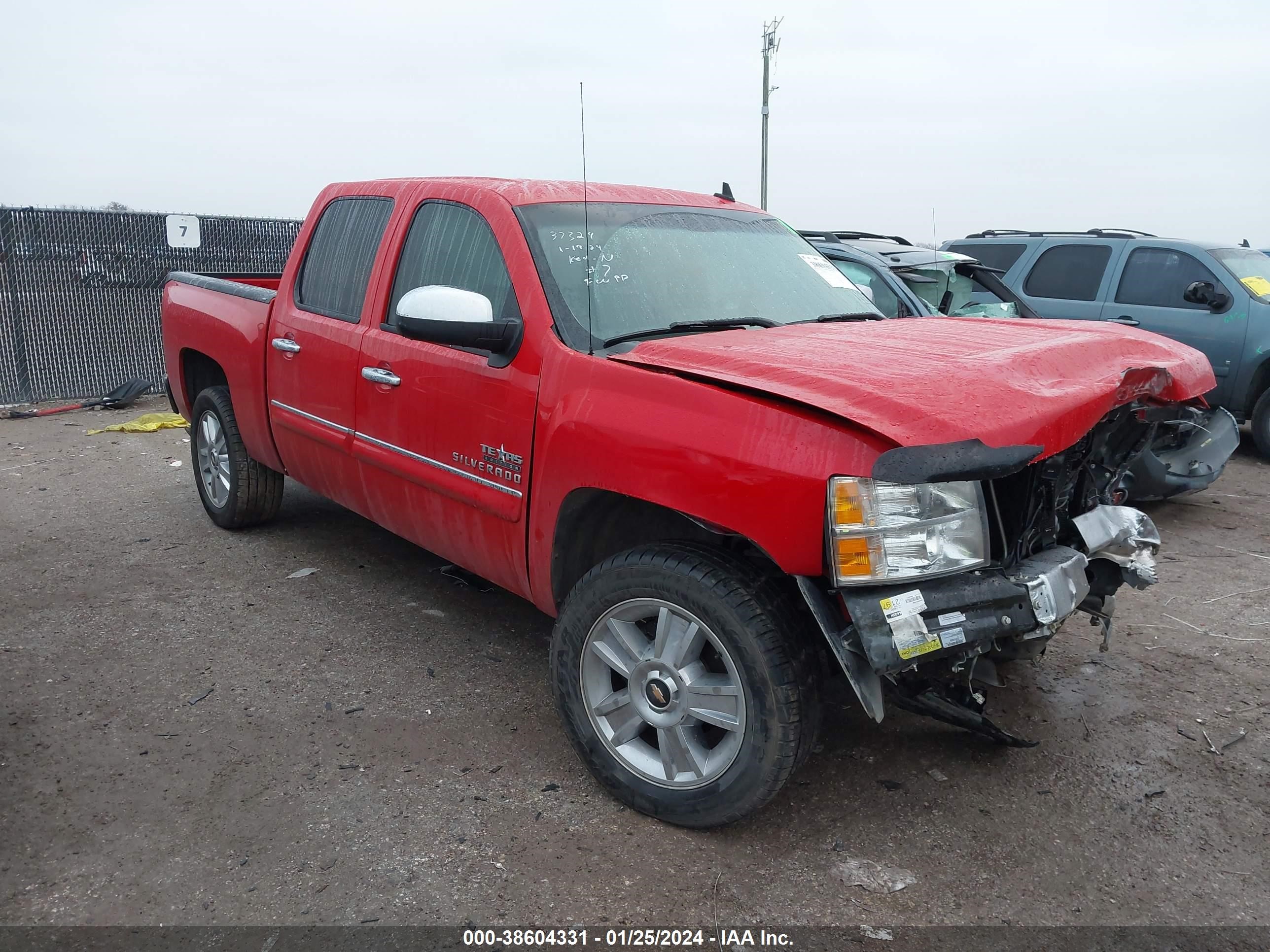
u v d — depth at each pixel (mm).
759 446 2486
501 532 3320
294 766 3145
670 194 4117
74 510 5977
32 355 9680
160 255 10242
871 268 6965
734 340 3076
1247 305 7988
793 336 3170
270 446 4781
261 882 2580
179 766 3123
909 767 3215
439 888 2566
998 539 2623
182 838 2756
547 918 2465
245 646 4039
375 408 3834
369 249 4094
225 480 5383
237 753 3213
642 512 3113
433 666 3891
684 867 2674
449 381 3430
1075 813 2973
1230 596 4820
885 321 3691
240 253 10781
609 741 2938
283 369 4477
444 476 3510
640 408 2768
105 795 2957
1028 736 3432
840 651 2451
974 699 2953
